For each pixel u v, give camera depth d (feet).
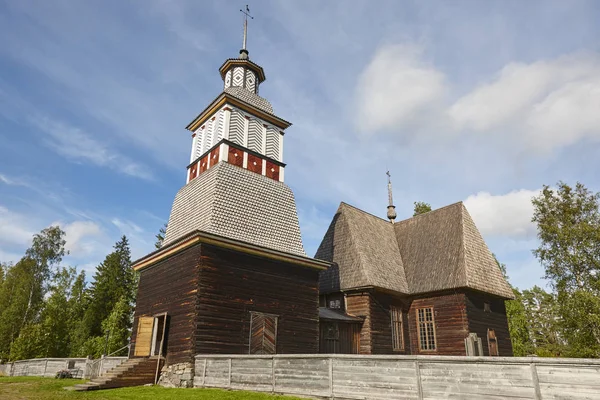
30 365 92.58
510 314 134.72
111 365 72.95
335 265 88.07
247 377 46.34
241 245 60.18
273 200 72.33
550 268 95.71
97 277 175.01
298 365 42.06
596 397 25.05
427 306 84.79
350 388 37.45
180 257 61.31
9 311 143.74
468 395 30.45
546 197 101.19
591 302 83.97
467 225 91.91
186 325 54.95
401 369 34.53
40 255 157.38
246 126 75.97
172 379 54.13
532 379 27.76
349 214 96.17
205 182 68.49
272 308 62.28
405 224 105.60
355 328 77.30
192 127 84.12
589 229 90.84
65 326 149.59
